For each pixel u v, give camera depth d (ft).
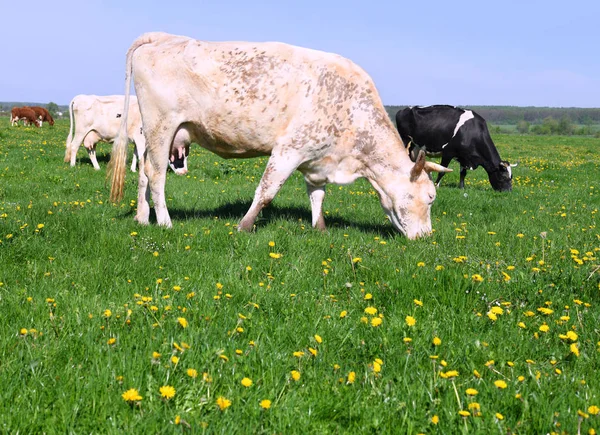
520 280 15.66
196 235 20.31
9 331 11.10
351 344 11.59
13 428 8.08
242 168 50.52
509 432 8.41
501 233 23.88
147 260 16.89
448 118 46.70
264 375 9.93
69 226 19.97
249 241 19.24
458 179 56.08
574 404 9.26
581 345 11.84
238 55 21.38
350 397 9.34
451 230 24.12
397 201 22.91
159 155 22.43
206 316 12.12
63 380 9.25
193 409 8.87
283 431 8.37
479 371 10.59
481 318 13.16
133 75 22.34
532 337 12.09
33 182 35.04
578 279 15.43
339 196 36.11
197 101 21.58
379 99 22.65
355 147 22.68
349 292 14.85
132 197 31.12
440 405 9.19
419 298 14.49
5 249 17.10
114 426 8.14
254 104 21.29
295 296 14.03
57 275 15.20
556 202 37.29
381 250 19.75
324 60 21.84
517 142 144.87
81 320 11.72
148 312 12.25
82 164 49.57
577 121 646.74
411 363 10.69
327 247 19.38
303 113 21.49
